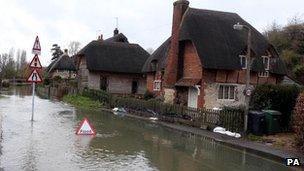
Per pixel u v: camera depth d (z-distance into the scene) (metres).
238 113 26.22
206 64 37.84
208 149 20.84
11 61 139.88
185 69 40.78
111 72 63.41
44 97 63.53
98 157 16.67
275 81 42.97
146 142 21.84
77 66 70.75
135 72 63.59
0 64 128.12
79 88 61.12
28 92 75.75
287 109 27.50
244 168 16.47
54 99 59.88
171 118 33.44
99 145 19.58
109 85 63.53
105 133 24.11
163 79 44.84
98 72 62.88
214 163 17.16
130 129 27.22
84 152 17.53
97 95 51.34
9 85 95.00
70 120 29.42
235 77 39.81
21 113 32.16
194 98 39.81
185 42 40.84
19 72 135.12
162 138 23.89
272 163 17.89
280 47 66.62
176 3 41.38
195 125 30.02
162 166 15.79
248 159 18.64
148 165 15.79
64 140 20.25
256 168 16.56
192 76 39.72
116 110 42.22
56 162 15.12
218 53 38.97
